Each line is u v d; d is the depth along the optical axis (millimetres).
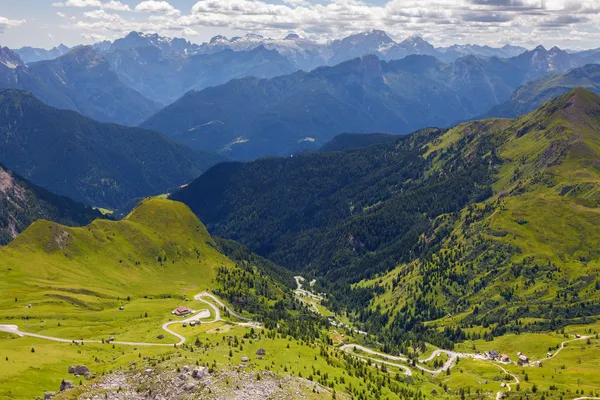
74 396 191750
